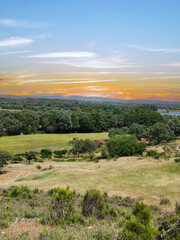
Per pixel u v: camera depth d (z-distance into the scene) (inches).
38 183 1063.6
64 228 297.4
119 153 1780.3
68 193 354.9
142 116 4397.1
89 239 252.5
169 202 639.8
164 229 261.9
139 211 285.3
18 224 323.0
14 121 3518.7
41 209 446.3
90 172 1282.0
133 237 235.9
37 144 2741.1
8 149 2416.3
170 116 5182.1
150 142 2679.6
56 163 1708.9
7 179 1224.8
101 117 4311.0
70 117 4010.8
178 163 1190.3
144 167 1230.3
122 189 872.3
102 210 394.9
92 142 2078.0
